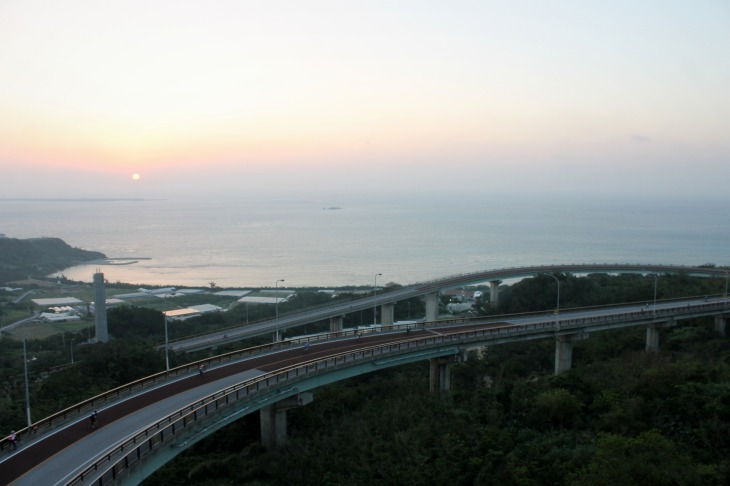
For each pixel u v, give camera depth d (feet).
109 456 119.85
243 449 194.18
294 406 199.21
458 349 257.14
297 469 175.94
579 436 172.65
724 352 276.00
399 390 255.29
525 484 146.82
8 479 118.11
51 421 150.10
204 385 188.75
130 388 183.11
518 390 209.97
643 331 328.70
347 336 274.77
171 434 141.49
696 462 146.92
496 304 489.26
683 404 173.47
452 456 168.66
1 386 253.85
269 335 364.99
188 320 457.27
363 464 172.65
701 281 452.76
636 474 131.13
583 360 298.56
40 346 377.50
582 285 456.86
